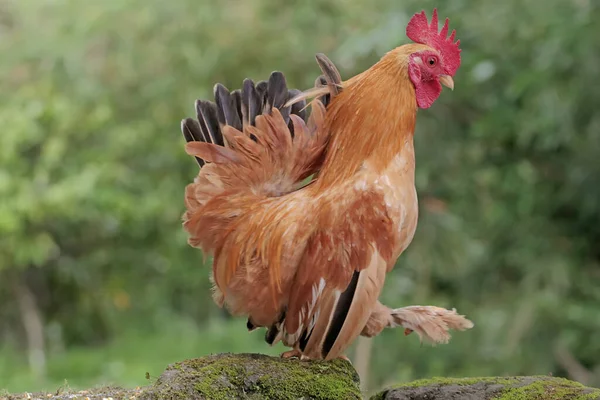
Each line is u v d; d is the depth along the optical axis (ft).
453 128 36.22
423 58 15.34
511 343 36.14
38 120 40.50
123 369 41.01
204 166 15.06
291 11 38.73
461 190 36.40
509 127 34.83
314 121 15.64
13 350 45.44
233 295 15.35
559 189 38.29
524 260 37.81
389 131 14.94
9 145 39.09
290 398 14.32
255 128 15.20
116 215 41.32
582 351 36.50
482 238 37.73
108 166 40.93
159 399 13.89
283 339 15.47
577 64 34.42
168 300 50.01
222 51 38.32
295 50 37.91
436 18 16.12
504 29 34.19
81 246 45.24
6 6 47.83
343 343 14.62
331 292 14.44
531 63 34.27
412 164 15.20
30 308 45.34
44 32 42.98
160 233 44.88
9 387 37.91
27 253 40.57
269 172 15.31
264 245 14.87
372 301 14.44
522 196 36.78
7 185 38.70
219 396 14.14
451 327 16.22
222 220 15.16
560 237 38.52
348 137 15.02
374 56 33.99
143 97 42.04
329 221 14.55
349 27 36.88
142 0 39.86
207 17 38.42
